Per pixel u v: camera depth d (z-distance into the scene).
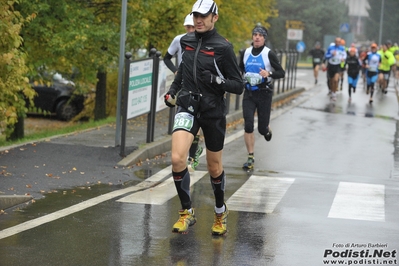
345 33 143.25
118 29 31.69
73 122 44.94
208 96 13.41
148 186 18.95
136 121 31.94
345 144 28.22
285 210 16.41
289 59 55.09
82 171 20.34
